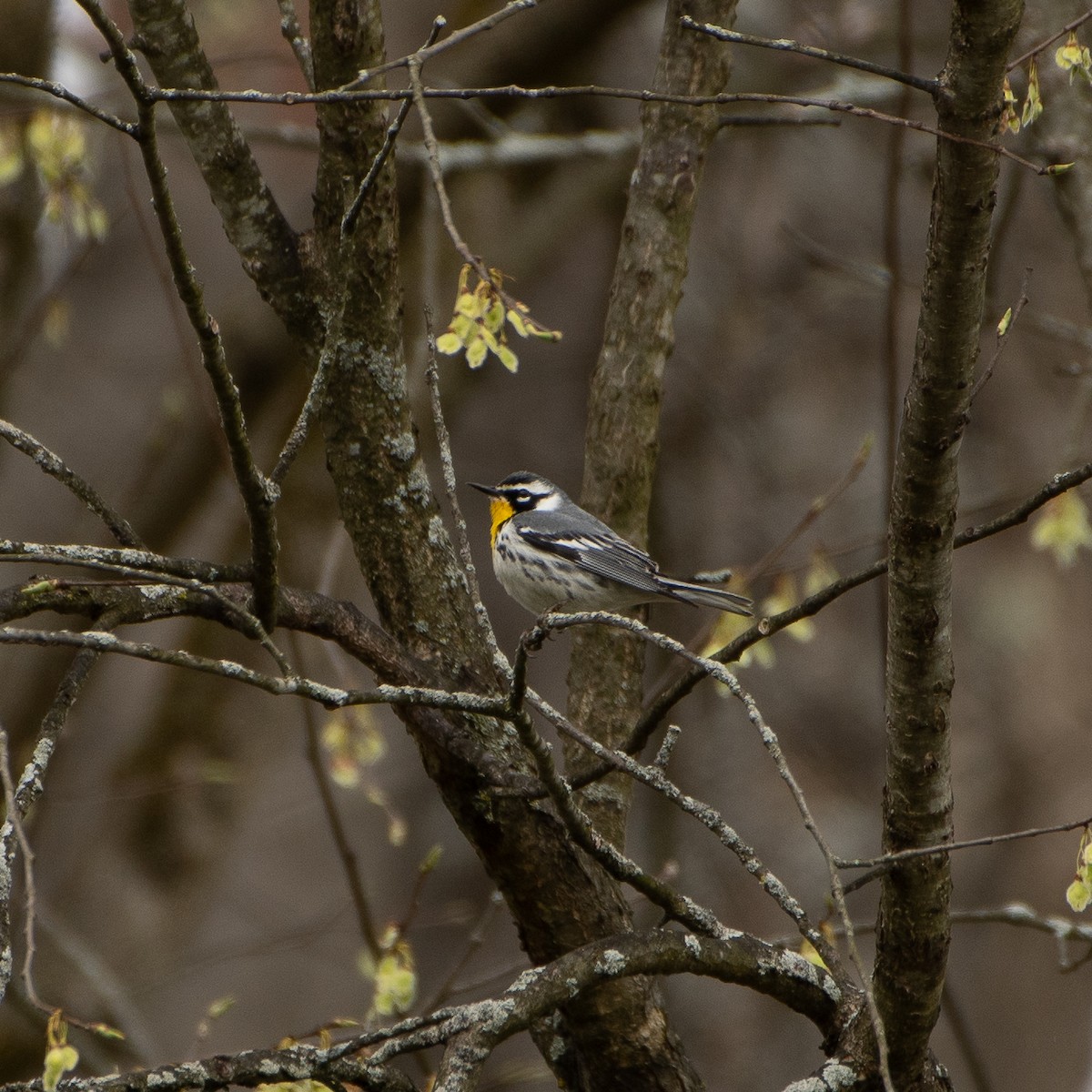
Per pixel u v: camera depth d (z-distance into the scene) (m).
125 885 12.83
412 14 15.68
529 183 16.39
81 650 5.39
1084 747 16.48
